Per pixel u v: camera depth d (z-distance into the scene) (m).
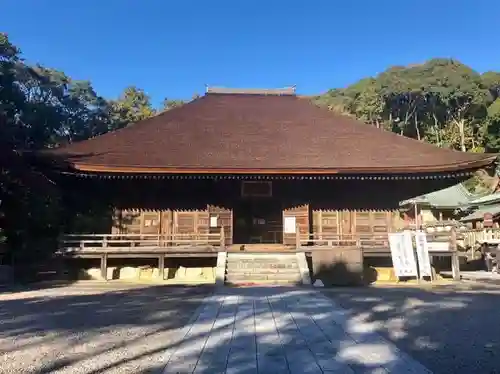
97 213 20.80
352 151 22.20
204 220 20.89
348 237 20.84
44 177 21.89
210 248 18.44
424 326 8.57
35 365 6.09
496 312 10.14
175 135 23.62
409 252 17.62
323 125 26.16
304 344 7.02
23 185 22.09
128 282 17.70
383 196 21.34
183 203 21.03
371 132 25.22
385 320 9.19
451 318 9.40
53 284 16.98
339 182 20.95
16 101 37.06
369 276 18.66
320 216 21.19
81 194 21.03
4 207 21.83
